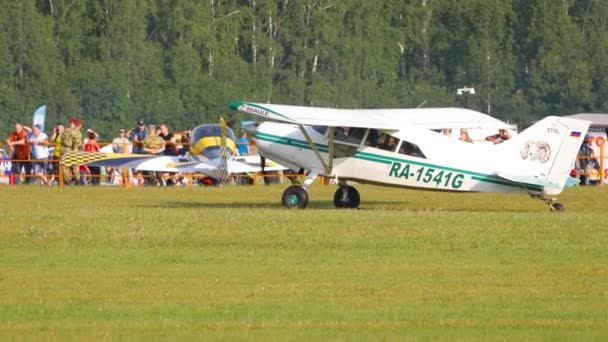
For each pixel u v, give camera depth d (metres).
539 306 53.47
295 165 95.19
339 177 93.50
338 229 74.62
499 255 66.12
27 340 46.97
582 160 140.50
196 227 75.00
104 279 58.81
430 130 93.31
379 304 53.72
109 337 47.47
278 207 95.94
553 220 80.50
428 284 58.03
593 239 71.38
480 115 98.12
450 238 71.44
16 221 78.44
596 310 52.75
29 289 56.34
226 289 56.62
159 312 51.94
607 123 165.50
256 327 49.28
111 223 76.94
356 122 88.25
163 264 62.91
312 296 55.28
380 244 69.25
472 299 54.84
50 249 67.19
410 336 47.84
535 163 89.12
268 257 65.06
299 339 47.28
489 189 89.38
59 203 100.44
